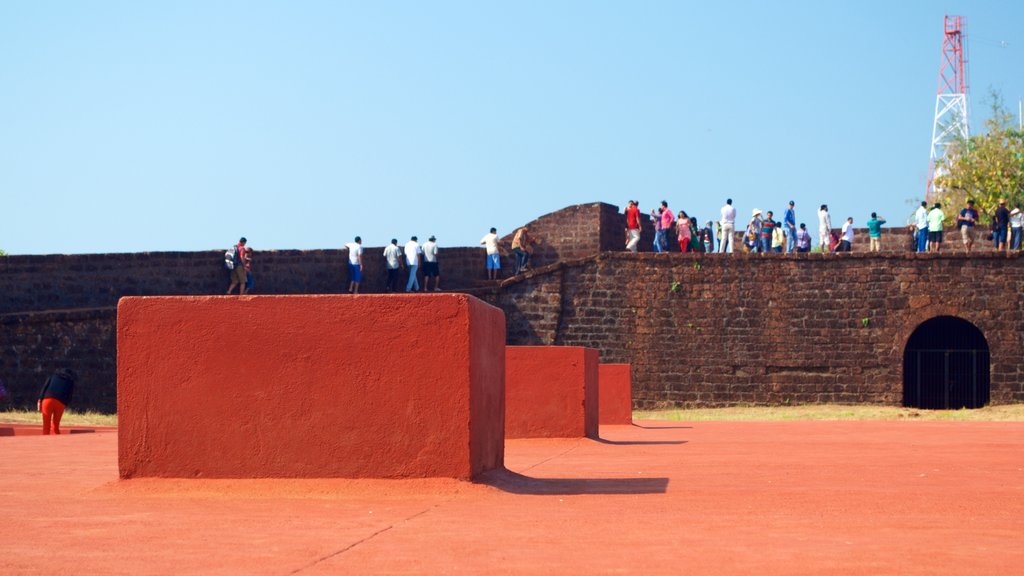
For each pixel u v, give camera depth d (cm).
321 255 3488
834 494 869
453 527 674
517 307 3491
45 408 2091
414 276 3544
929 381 3425
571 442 1639
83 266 3166
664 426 2430
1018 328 3278
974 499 828
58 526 691
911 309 3316
